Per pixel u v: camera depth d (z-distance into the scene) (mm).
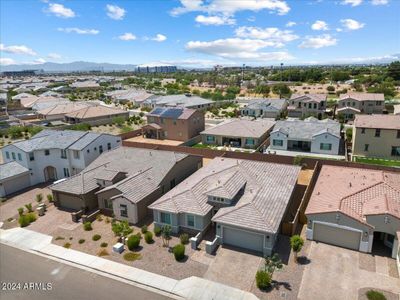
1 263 25016
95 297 20875
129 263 24297
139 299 20547
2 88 172250
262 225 24188
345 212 24750
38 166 42531
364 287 20672
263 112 85062
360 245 24422
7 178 38656
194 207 27641
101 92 153125
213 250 25328
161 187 34250
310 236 26344
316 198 28891
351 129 60062
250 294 20453
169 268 23453
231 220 25219
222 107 100938
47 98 111375
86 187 33781
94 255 25594
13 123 82688
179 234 28281
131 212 30359
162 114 65688
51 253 26125
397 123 47344
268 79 197375
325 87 141750
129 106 110438
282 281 21547
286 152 52906
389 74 148750
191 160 41406
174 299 20453
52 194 37094
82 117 80062
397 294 19953
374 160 47094
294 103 83750
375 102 79125
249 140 56938
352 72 192500
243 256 24516
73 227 30453
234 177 31234
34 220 32000
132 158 39531
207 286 21344
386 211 23688
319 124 55531
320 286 20922
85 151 41594
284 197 28703
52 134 46312
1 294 21469
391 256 23797
